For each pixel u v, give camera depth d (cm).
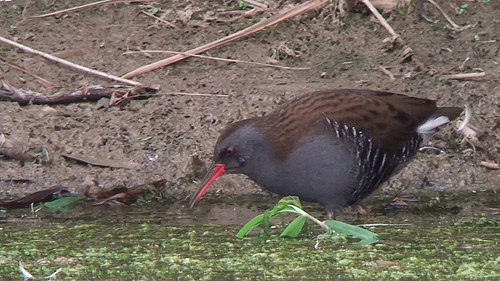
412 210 1110
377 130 1045
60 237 1019
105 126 1274
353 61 1366
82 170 1216
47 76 1360
